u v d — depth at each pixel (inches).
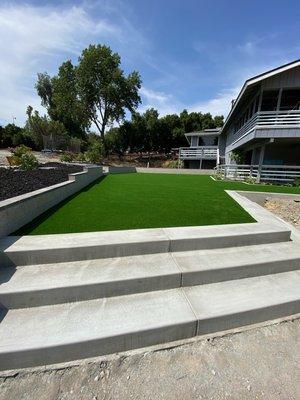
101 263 116.9
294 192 357.1
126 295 104.3
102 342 80.8
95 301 99.6
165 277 108.0
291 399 70.1
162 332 87.0
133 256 126.1
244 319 97.7
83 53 1302.9
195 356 84.4
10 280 99.3
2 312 90.8
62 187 243.6
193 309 96.4
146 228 153.5
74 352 79.2
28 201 162.1
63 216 180.1
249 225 164.7
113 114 1444.4
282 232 154.0
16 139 1158.3
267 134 481.1
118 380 74.7
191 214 195.9
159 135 1715.1
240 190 368.5
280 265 128.6
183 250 135.0
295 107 560.7
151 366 80.0
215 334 94.1
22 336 79.3
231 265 119.2
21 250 110.6
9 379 73.4
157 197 281.0
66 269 109.9
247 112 648.4
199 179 581.9
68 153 868.0
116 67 1352.1
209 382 74.9
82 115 1401.3
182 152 1109.1
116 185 402.3
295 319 104.7
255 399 69.9
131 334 83.4
